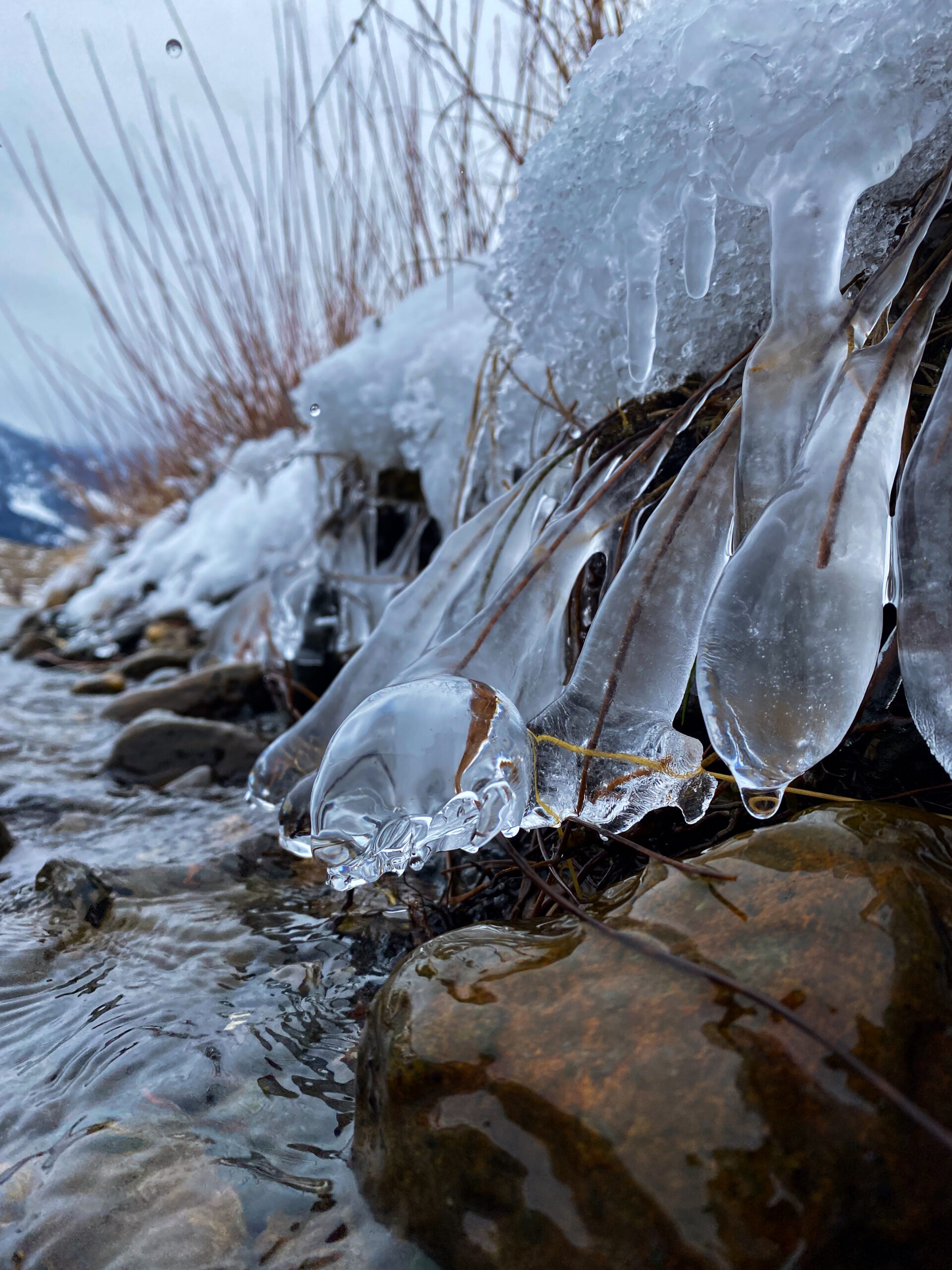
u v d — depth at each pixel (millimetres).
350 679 472
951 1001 274
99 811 620
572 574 406
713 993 281
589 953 307
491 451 627
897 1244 257
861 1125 258
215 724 715
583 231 455
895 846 303
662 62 401
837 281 350
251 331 1457
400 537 858
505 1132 275
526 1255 269
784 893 299
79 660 1291
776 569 312
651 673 364
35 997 406
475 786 332
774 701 308
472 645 386
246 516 1348
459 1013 297
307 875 509
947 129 365
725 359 451
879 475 316
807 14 357
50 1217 299
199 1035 377
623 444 442
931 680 309
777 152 358
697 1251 254
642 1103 267
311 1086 352
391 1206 295
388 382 806
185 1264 287
